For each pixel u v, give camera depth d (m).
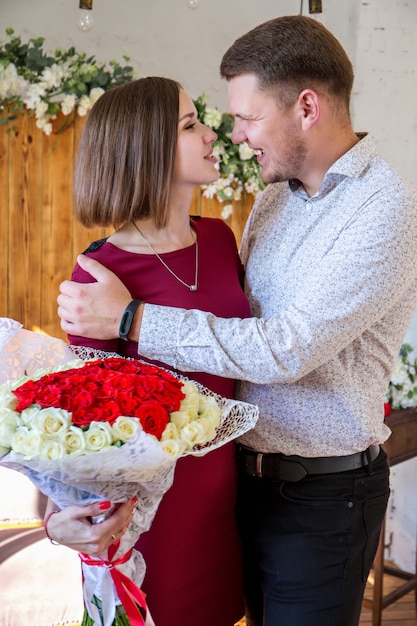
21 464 1.26
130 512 1.40
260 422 1.70
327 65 1.63
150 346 1.51
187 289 1.67
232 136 1.76
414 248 1.59
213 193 3.22
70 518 1.36
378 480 1.74
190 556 1.70
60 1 3.41
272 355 1.49
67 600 2.11
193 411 1.36
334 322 1.52
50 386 1.32
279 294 1.74
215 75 3.70
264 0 3.72
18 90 2.88
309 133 1.66
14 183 2.98
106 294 1.53
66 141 3.03
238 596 1.85
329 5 3.51
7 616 2.09
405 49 3.36
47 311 3.09
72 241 3.09
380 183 1.62
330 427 1.67
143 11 3.54
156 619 1.68
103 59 3.50
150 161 1.60
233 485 1.76
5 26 3.34
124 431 1.24
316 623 1.68
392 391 3.06
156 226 1.65
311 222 1.71
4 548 2.25
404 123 3.39
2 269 3.02
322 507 1.68
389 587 3.41
